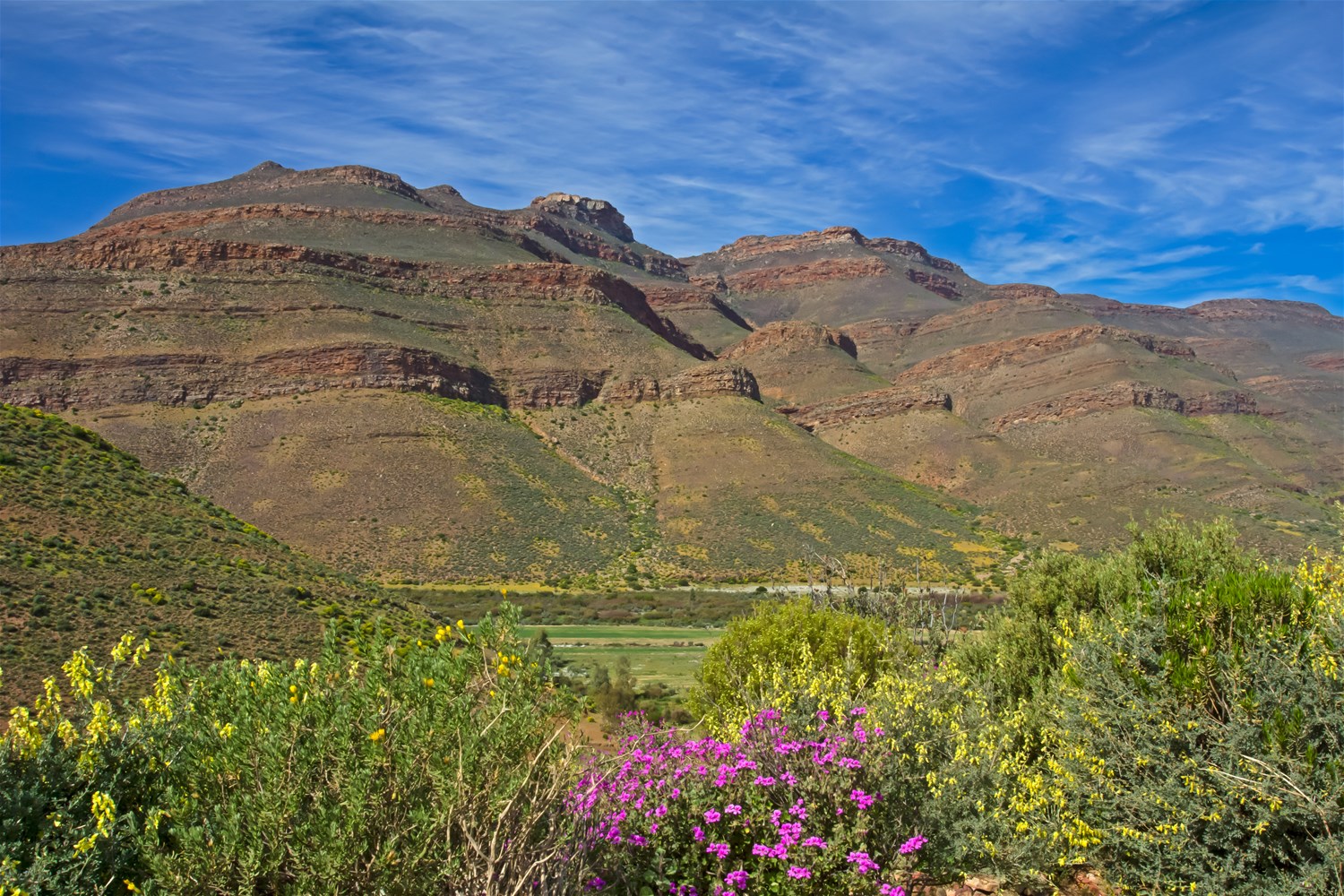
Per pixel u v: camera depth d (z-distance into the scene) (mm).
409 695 5953
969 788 7988
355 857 5273
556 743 6051
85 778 6023
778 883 6570
